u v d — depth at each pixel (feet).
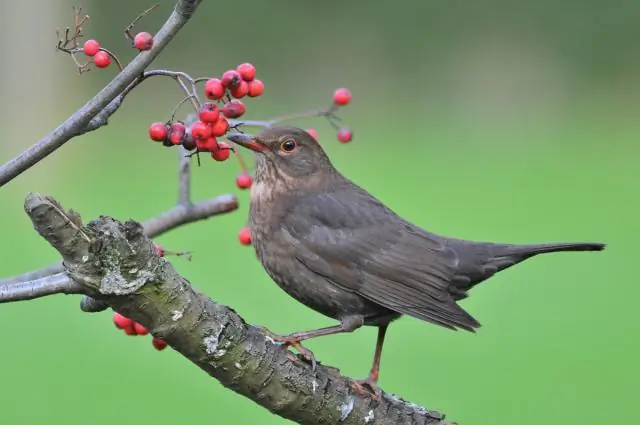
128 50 76.54
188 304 14.14
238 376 14.75
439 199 55.77
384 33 81.05
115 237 13.44
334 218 20.54
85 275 13.47
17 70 68.85
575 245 21.03
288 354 15.43
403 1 81.66
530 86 82.33
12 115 68.90
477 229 48.98
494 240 46.26
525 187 59.77
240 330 14.64
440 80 82.23
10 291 13.48
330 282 20.21
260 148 21.16
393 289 20.07
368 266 20.18
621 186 60.34
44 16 69.41
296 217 20.62
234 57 79.71
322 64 80.59
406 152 66.95
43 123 69.46
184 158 18.38
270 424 31.48
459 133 73.67
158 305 13.96
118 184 55.47
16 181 56.49
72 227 13.25
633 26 83.30
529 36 83.46
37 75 69.21
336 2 81.46
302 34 80.48
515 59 83.46
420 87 81.97
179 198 18.47
